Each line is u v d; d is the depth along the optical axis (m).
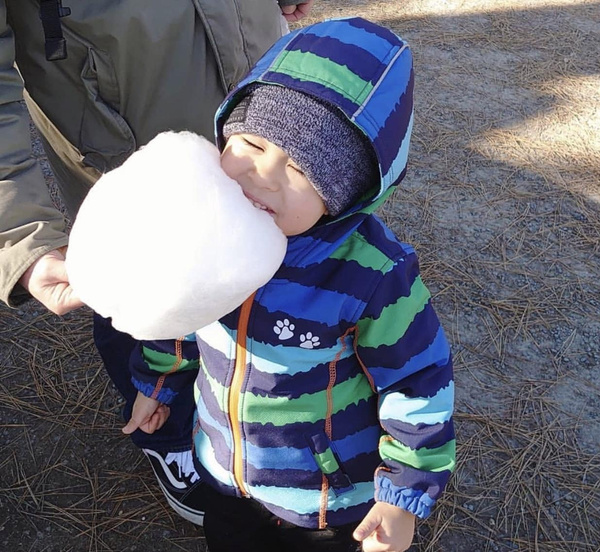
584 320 2.50
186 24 1.40
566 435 2.12
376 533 1.19
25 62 1.43
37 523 1.85
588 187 3.14
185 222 0.84
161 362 1.40
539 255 2.77
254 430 1.25
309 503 1.31
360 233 1.12
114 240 0.86
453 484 1.97
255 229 0.89
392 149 1.01
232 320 1.15
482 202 3.03
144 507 1.89
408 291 1.12
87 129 1.51
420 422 1.16
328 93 0.96
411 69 1.08
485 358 2.35
